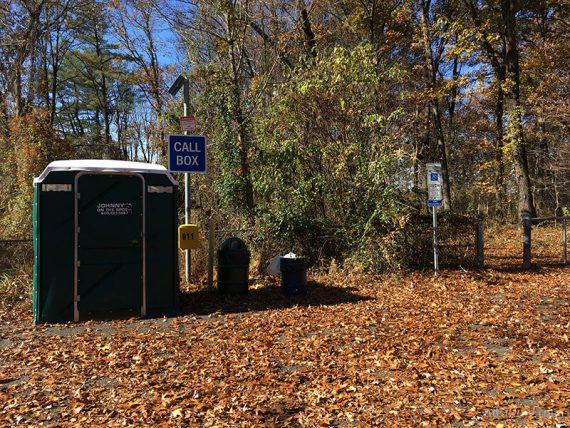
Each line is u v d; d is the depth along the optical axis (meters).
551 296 8.59
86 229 7.27
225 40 12.77
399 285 9.76
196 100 13.15
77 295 7.22
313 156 11.44
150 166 7.76
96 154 34.47
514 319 7.00
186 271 9.82
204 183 13.98
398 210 10.62
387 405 4.23
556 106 17.56
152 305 7.57
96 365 5.31
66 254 7.19
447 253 11.42
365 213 11.03
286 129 11.54
